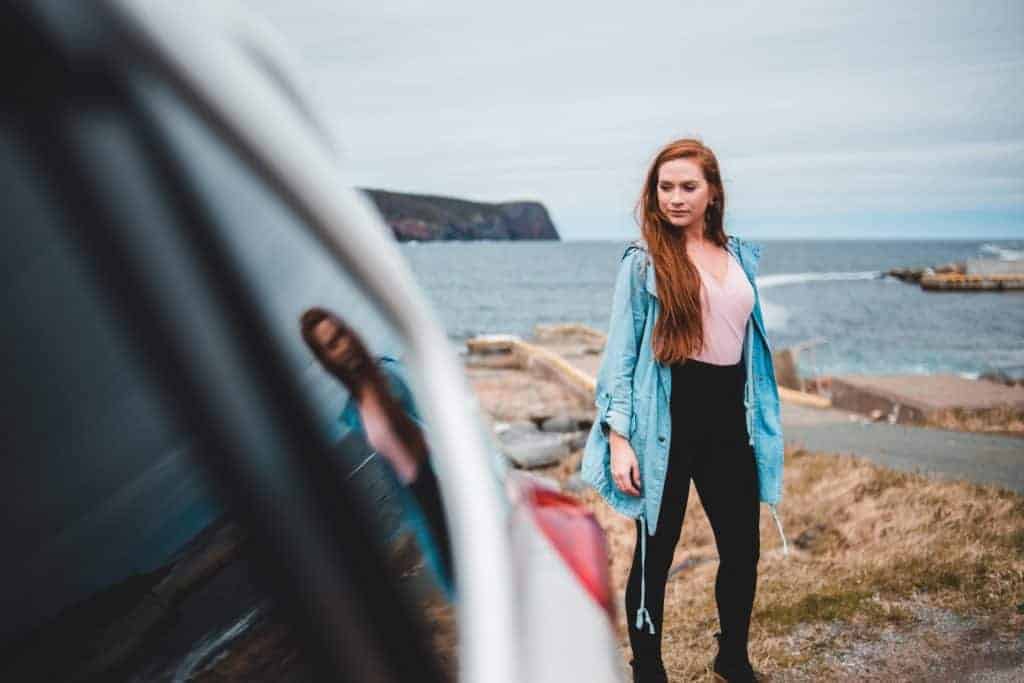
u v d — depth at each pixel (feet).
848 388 43.32
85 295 2.80
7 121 2.58
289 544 3.29
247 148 3.40
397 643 3.56
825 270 620.49
